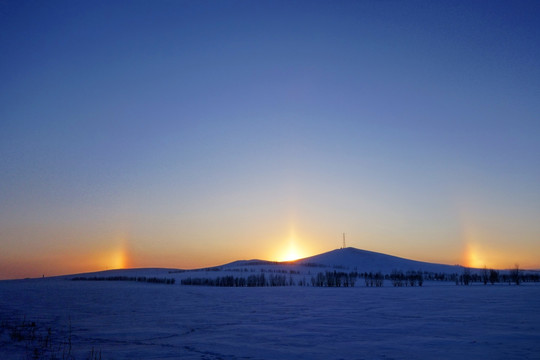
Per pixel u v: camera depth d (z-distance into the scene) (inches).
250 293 4308.6
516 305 2459.4
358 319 1788.9
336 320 1759.4
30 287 6235.2
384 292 4357.8
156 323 1727.4
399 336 1311.5
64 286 6727.4
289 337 1314.0
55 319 1931.6
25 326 1678.2
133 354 1066.7
